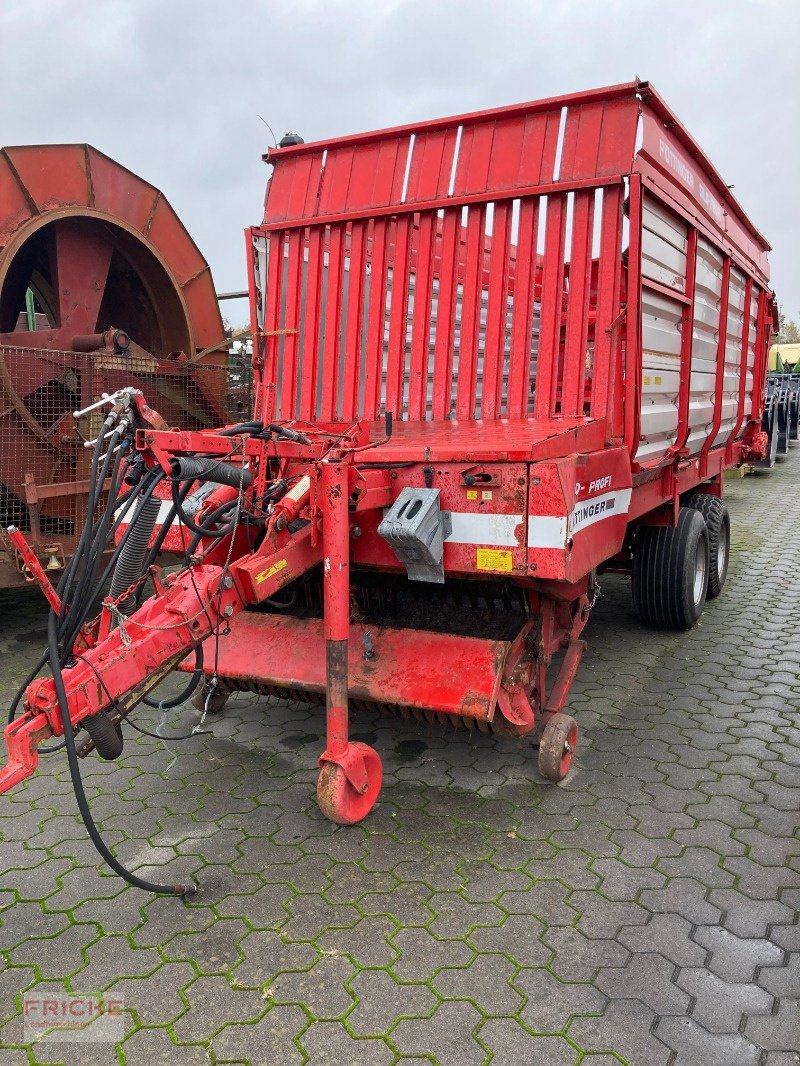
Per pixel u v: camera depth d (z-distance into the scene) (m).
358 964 2.54
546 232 3.91
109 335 6.50
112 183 7.34
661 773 3.80
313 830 3.33
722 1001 2.36
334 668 3.11
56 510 6.18
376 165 4.34
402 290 4.31
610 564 6.02
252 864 3.10
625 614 6.47
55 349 6.71
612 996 2.39
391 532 3.04
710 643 5.71
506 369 4.46
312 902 2.86
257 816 3.45
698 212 4.80
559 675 3.91
